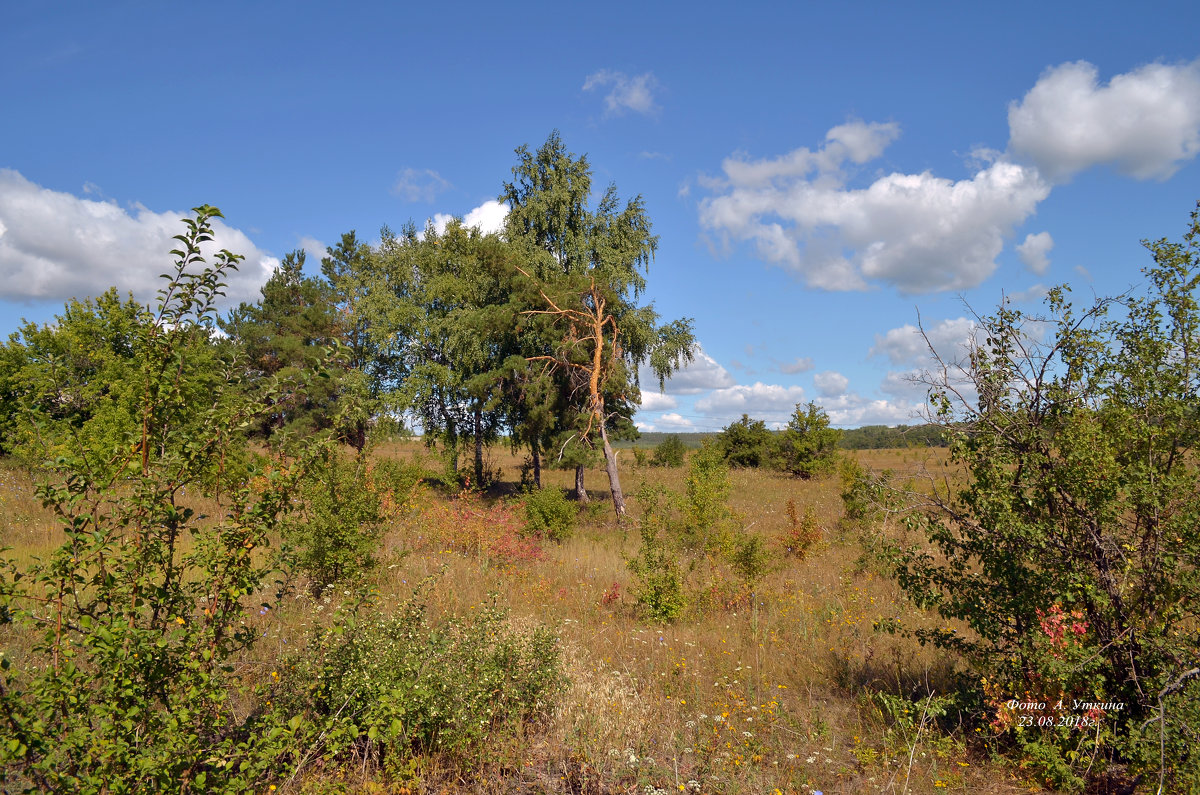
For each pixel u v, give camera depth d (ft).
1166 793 13.03
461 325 85.87
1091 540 15.10
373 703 12.51
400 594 28.07
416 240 111.65
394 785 13.12
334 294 136.26
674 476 111.24
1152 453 15.71
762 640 25.57
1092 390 15.84
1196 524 14.28
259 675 15.70
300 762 11.77
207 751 10.63
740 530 39.88
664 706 18.78
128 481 10.87
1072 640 15.05
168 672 10.18
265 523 11.75
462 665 15.90
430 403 94.79
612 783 14.52
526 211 90.07
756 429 130.93
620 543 52.19
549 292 80.89
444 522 45.75
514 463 153.48
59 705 9.26
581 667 20.59
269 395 12.09
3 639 16.19
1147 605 14.79
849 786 14.53
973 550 16.72
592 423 77.30
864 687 20.07
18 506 40.24
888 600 30.99
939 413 17.01
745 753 15.81
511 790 14.20
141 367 11.11
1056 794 13.94
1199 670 13.03
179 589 11.02
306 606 22.50
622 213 91.97
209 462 11.80
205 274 11.41
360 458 27.27
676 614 29.22
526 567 39.42
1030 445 16.08
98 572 10.27
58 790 8.90
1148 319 15.81
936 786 14.16
